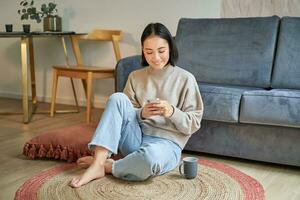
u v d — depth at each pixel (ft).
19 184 6.07
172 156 6.02
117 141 5.86
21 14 13.07
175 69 6.40
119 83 8.04
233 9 9.87
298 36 8.11
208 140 7.50
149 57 6.09
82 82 11.94
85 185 5.76
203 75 8.75
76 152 7.00
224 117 7.02
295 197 5.74
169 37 6.13
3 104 12.75
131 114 6.10
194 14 10.43
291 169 7.00
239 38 8.62
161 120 6.21
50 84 13.08
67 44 12.55
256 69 8.30
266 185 6.19
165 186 5.79
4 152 7.71
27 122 10.18
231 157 7.64
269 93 6.73
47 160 7.27
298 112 6.45
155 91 6.43
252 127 7.07
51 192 5.58
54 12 12.49
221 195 5.55
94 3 11.87
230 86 8.11
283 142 6.88
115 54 11.07
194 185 5.87
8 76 13.85
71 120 10.56
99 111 11.76
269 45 8.32
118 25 11.61
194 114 6.14
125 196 5.42
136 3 11.23
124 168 5.80
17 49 13.47
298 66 7.93
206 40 8.91
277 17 8.52
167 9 10.80
